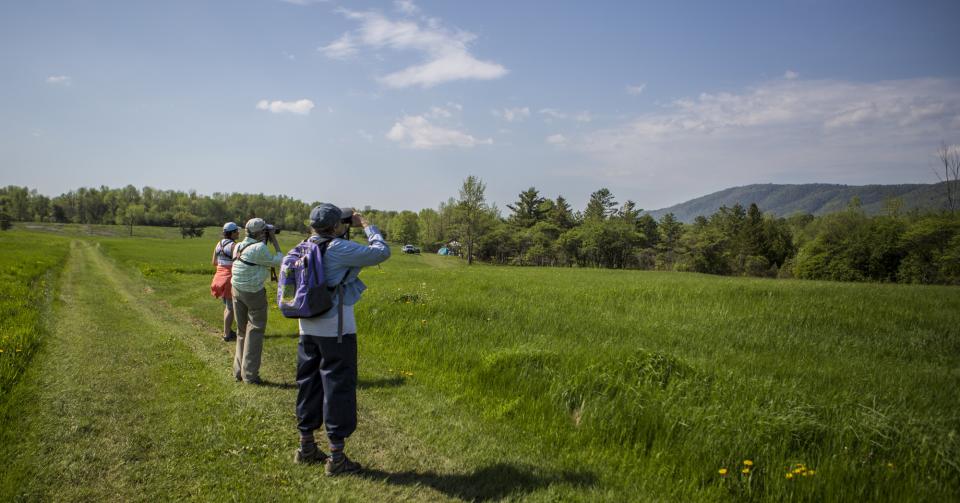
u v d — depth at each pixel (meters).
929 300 12.94
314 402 3.88
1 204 141.38
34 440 3.97
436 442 4.36
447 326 8.60
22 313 8.62
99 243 57.28
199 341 8.02
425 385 5.96
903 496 3.53
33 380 5.41
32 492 3.24
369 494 3.47
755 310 11.52
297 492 3.44
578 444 4.46
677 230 103.50
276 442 4.23
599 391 5.26
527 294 13.96
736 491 3.73
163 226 152.38
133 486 3.42
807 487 3.63
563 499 3.50
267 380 5.99
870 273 58.97
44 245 41.66
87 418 4.49
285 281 3.89
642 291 14.50
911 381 6.25
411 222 129.62
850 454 3.99
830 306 11.90
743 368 6.68
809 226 101.56
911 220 61.00
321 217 3.86
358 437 4.42
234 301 5.94
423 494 3.51
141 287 16.44
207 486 3.46
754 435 4.20
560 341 7.74
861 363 7.39
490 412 5.11
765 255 87.00
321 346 3.76
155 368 6.26
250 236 5.98
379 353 7.48
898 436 4.20
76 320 9.37
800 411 4.58
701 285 17.03
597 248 83.25
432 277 21.34
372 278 20.56
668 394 5.07
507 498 3.46
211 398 5.21
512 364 6.10
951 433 4.15
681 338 8.62
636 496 3.61
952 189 54.28
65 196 157.62
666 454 4.18
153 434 4.25
